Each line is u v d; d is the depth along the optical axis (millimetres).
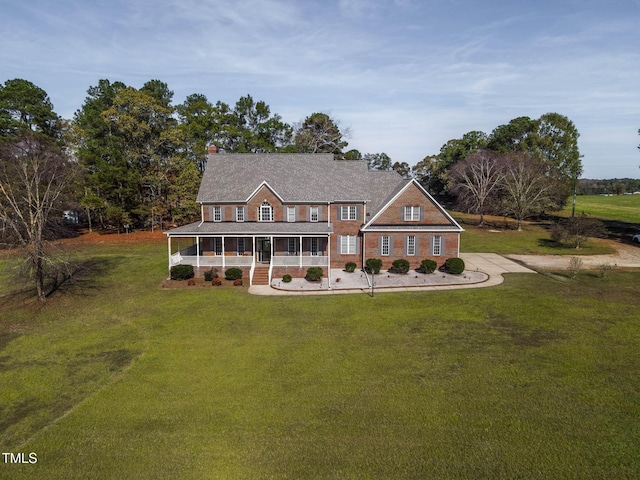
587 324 22125
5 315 26297
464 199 74500
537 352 18859
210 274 32969
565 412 14148
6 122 55531
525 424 13516
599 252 44750
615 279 31797
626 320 22594
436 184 96250
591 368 17234
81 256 44781
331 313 25094
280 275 34438
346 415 14305
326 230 34219
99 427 13977
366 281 32844
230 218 38375
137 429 13805
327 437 13109
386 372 17391
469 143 88938
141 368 18391
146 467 11969
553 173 67312
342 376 17141
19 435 13719
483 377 16703
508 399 15031
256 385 16578
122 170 55938
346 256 38000
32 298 29500
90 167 57688
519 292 28469
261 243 38062
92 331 23188
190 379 17234
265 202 37875
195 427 13828
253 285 31969
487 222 70125
